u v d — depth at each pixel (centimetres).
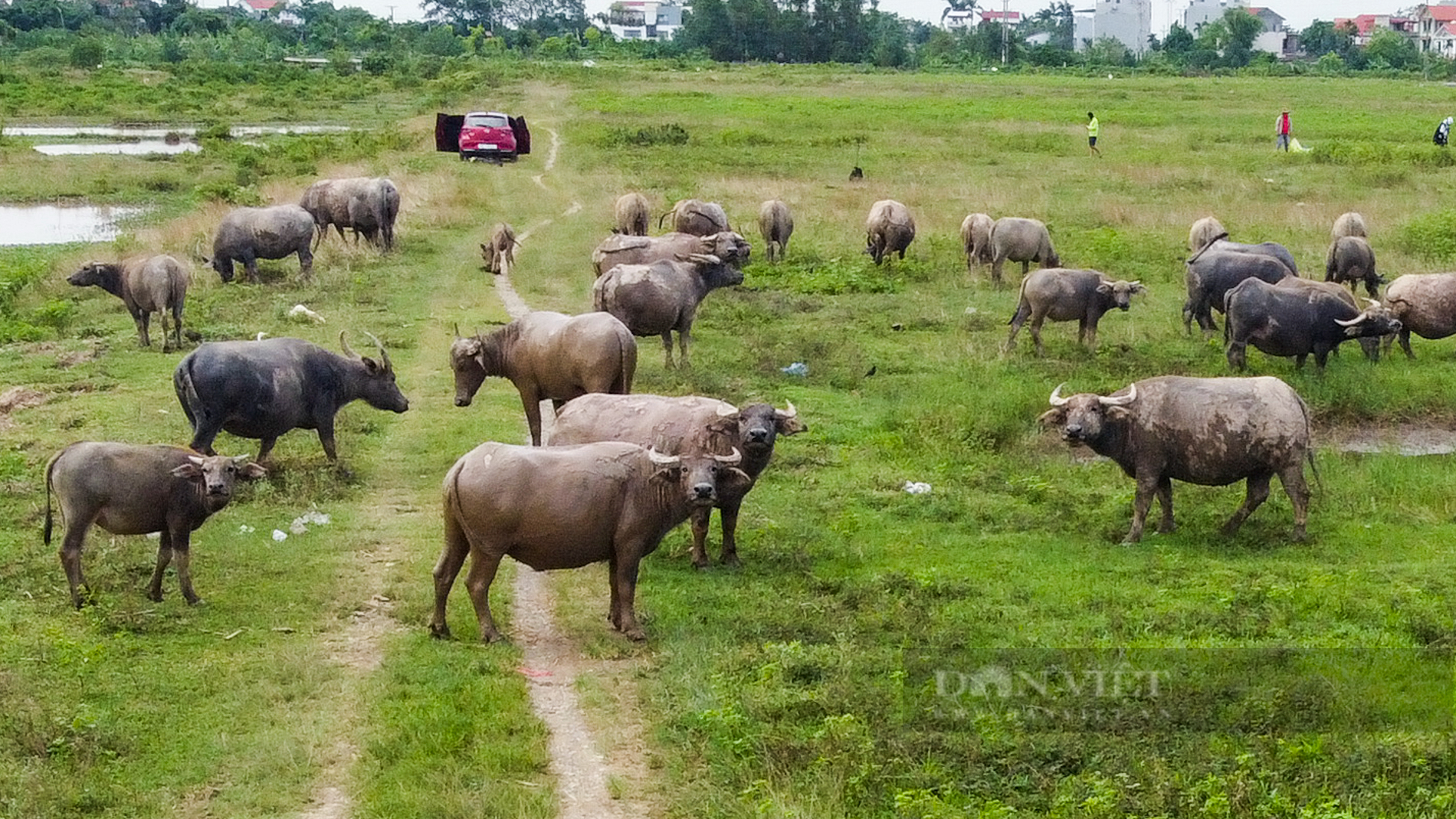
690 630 1107
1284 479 1367
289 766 891
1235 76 9962
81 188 4016
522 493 1050
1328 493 1498
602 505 1062
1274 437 1351
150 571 1223
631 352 1494
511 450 1068
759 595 1191
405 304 2344
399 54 10381
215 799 860
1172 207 3297
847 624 1124
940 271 2664
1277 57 12825
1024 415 1753
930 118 5806
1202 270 2147
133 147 5134
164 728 943
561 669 1048
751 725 940
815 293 2508
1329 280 2398
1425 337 2078
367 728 945
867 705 972
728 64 10350
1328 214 3152
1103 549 1347
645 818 845
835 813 834
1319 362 1941
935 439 1661
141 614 1127
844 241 2980
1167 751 922
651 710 973
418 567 1234
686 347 1927
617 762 909
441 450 1577
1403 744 916
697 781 879
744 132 4984
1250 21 11575
